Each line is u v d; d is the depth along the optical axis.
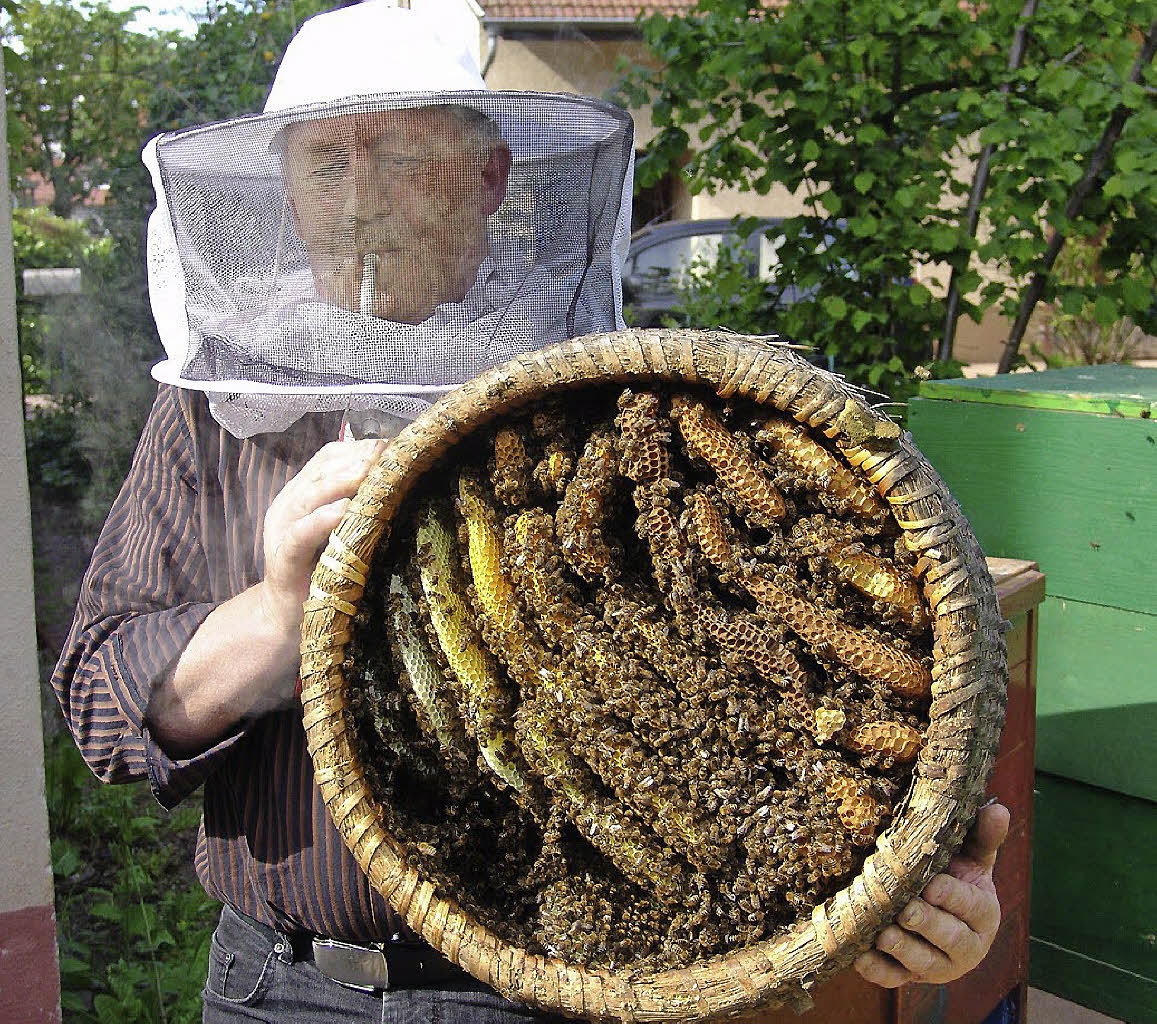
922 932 0.97
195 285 1.29
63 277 3.13
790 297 4.89
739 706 0.99
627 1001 0.98
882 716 0.98
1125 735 2.21
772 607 0.99
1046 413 2.20
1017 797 1.90
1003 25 3.64
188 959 2.74
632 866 1.04
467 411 1.01
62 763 3.10
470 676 1.07
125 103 3.26
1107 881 2.33
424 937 1.04
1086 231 3.51
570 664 1.05
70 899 2.95
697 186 3.88
